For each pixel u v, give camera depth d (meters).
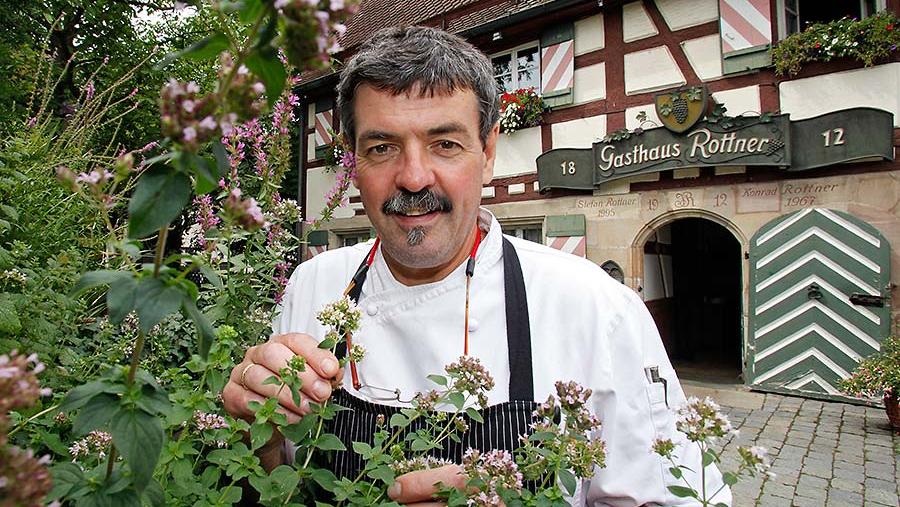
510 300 1.41
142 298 0.51
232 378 1.09
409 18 11.61
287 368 0.97
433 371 1.35
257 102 0.50
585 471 0.97
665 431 1.38
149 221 0.49
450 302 1.41
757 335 6.95
